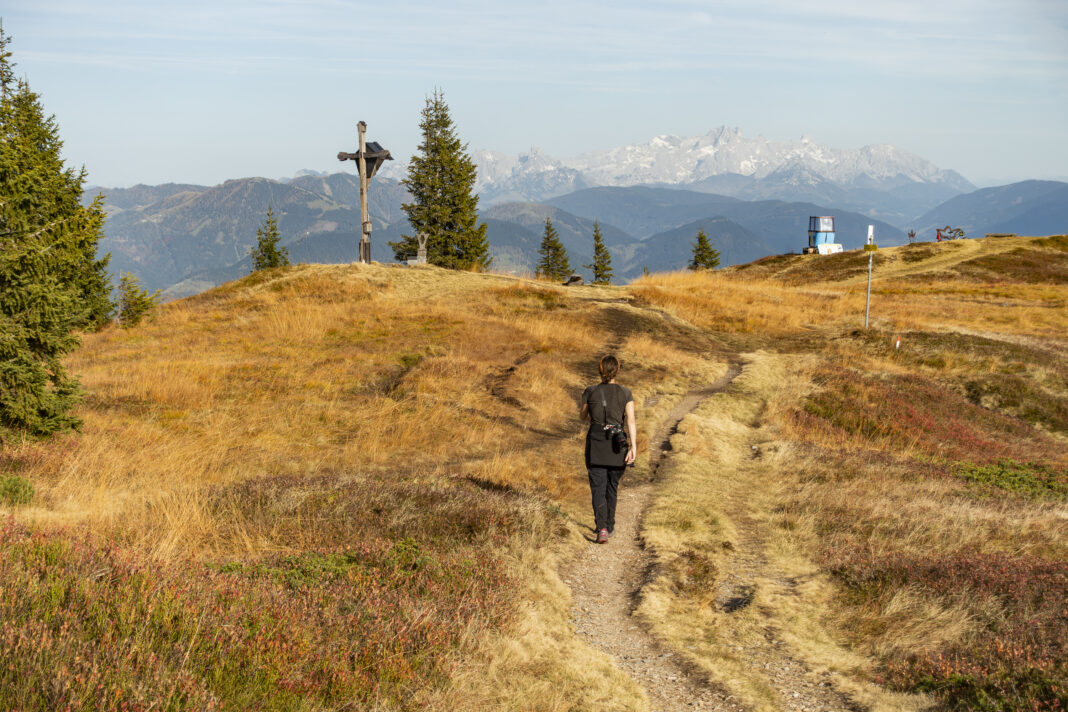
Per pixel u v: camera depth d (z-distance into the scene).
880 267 67.06
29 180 11.36
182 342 20.88
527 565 7.09
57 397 11.20
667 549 8.23
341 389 16.20
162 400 14.64
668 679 5.21
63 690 3.01
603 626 6.20
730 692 5.00
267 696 3.64
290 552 6.79
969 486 13.06
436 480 9.88
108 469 9.73
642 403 17.22
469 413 14.84
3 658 3.16
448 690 4.27
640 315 27.55
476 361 19.11
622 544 8.52
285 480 9.24
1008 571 6.98
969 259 65.19
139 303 24.91
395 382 16.91
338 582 5.70
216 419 13.61
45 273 11.10
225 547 7.04
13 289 10.61
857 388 21.12
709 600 6.96
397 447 12.50
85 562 4.66
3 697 2.96
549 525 8.45
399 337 21.69
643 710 4.61
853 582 7.36
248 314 24.78
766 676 5.36
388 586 5.70
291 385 16.27
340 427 13.57
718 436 15.11
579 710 4.48
